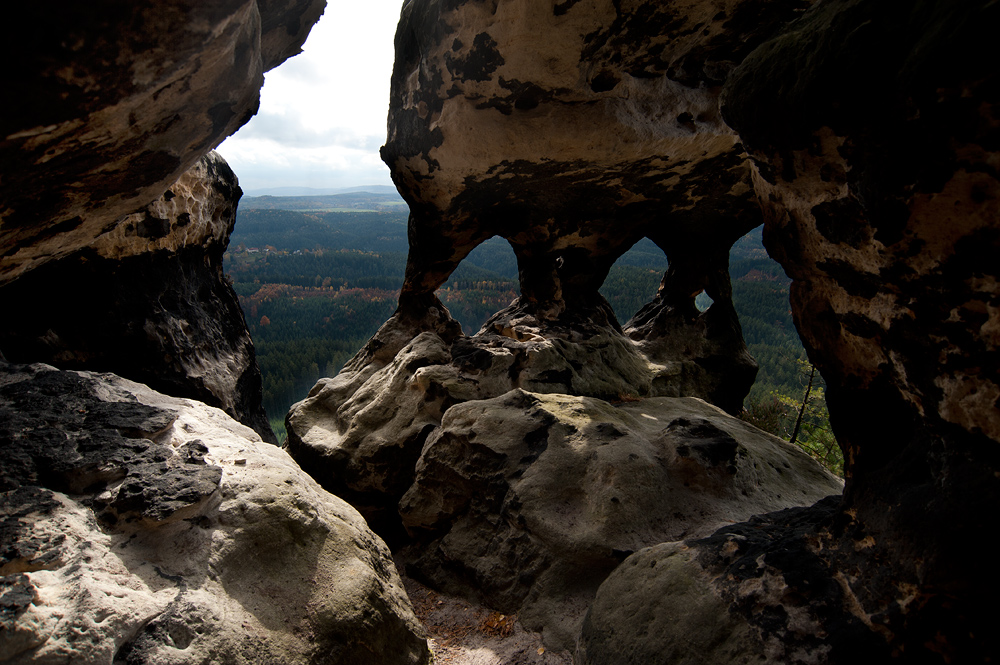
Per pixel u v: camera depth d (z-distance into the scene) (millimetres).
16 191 2014
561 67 3904
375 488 4898
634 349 6625
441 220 5371
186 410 3109
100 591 1866
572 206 5414
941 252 1747
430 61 4160
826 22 1883
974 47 1438
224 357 5891
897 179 1740
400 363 5434
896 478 2172
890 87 1661
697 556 2641
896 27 1653
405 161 4941
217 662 1922
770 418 8719
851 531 2332
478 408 4266
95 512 2205
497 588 3590
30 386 2803
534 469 3766
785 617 2213
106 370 4781
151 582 2031
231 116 2707
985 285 1676
